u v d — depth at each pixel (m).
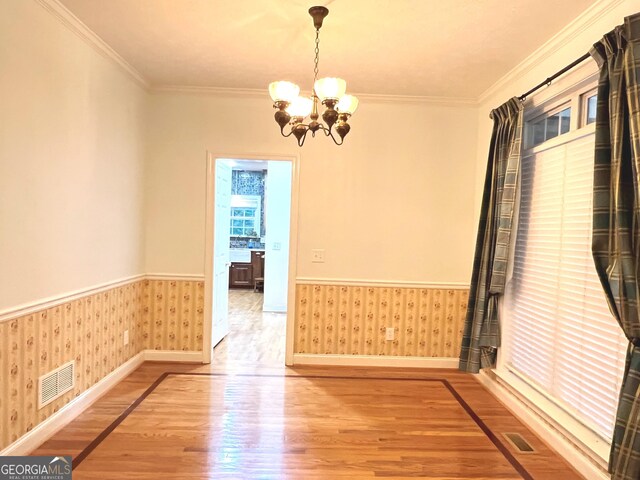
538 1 2.23
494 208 3.26
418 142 3.90
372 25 2.54
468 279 3.97
